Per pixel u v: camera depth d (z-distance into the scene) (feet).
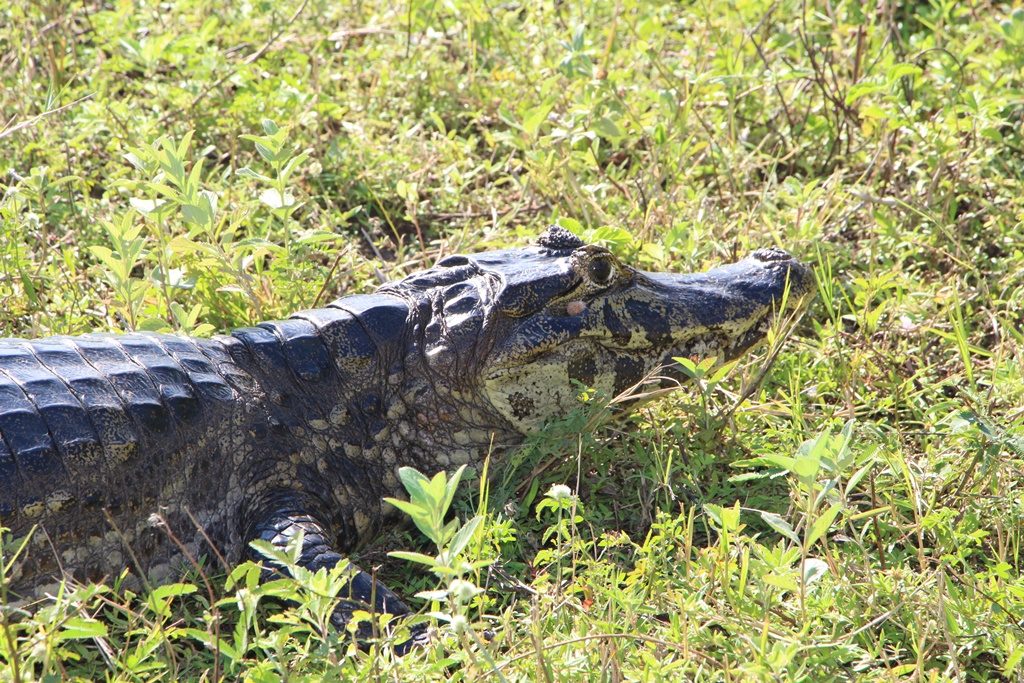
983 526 24.59
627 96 40.29
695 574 21.65
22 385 23.07
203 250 28.86
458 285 26.20
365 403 25.59
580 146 39.52
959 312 28.32
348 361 25.39
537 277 25.66
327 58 46.06
